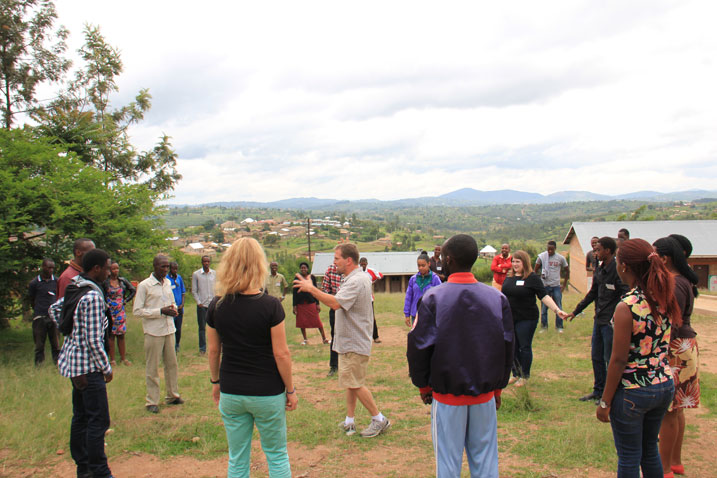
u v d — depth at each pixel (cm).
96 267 401
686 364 373
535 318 649
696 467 401
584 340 960
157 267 611
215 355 343
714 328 984
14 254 987
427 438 489
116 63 2528
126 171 2616
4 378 725
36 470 431
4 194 966
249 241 319
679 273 379
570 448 441
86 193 1100
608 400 306
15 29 2012
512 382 677
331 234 13700
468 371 287
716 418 512
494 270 941
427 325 294
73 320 384
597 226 2680
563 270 1063
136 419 562
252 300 313
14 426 514
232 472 328
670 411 374
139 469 429
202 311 962
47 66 2156
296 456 453
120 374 763
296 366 860
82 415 407
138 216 1257
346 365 493
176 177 2830
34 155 1079
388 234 14988
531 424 516
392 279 4453
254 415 319
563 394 620
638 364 296
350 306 484
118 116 2602
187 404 629
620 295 551
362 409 591
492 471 297
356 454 454
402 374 769
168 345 618
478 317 291
